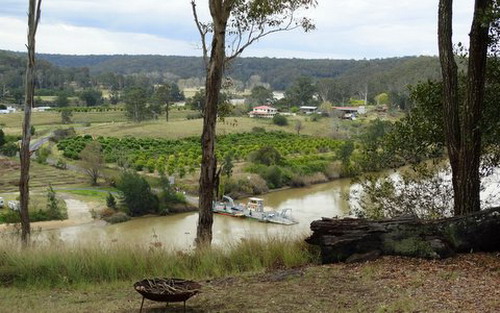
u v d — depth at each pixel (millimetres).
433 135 12750
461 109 11578
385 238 9008
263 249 9836
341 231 9164
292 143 78312
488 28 9766
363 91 142500
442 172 14047
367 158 14438
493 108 10680
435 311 6102
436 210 12828
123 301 7523
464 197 10062
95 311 7000
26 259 9273
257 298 7215
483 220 8984
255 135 87500
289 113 120500
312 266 8977
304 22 14445
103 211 40156
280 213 36812
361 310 6422
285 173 54062
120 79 180500
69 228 35344
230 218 36719
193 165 63594
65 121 111125
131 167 59031
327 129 95812
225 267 9453
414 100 13367
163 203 43812
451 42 10422
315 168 56594
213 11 12828
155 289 6852
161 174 49750
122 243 10250
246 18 13930
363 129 76062
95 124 107500
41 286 8688
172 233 33375
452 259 8648
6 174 55875
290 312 6523
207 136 13094
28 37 15258
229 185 49375
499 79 11180
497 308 6102
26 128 15273
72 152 68062
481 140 10812
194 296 7516
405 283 7414
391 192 13422
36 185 50844
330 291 7344
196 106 95375
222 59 13078
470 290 6910
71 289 8539
